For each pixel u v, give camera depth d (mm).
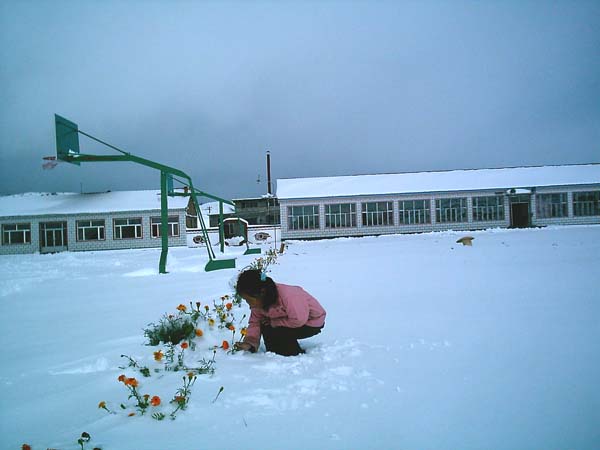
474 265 11219
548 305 5734
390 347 3957
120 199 38594
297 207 37156
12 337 5316
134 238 36281
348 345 4027
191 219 44125
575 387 2918
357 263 13375
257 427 2459
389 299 6703
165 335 4285
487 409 2623
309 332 3871
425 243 23531
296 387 3027
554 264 10508
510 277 8625
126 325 5598
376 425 2449
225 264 14125
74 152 13703
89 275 14039
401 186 38250
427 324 4883
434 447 2203
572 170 40219
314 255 18219
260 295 3742
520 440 2254
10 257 31422
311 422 2504
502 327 4629
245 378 3219
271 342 3875
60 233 36156
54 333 5414
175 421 2570
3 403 2996
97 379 3389
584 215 37562
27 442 2389
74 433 2475
